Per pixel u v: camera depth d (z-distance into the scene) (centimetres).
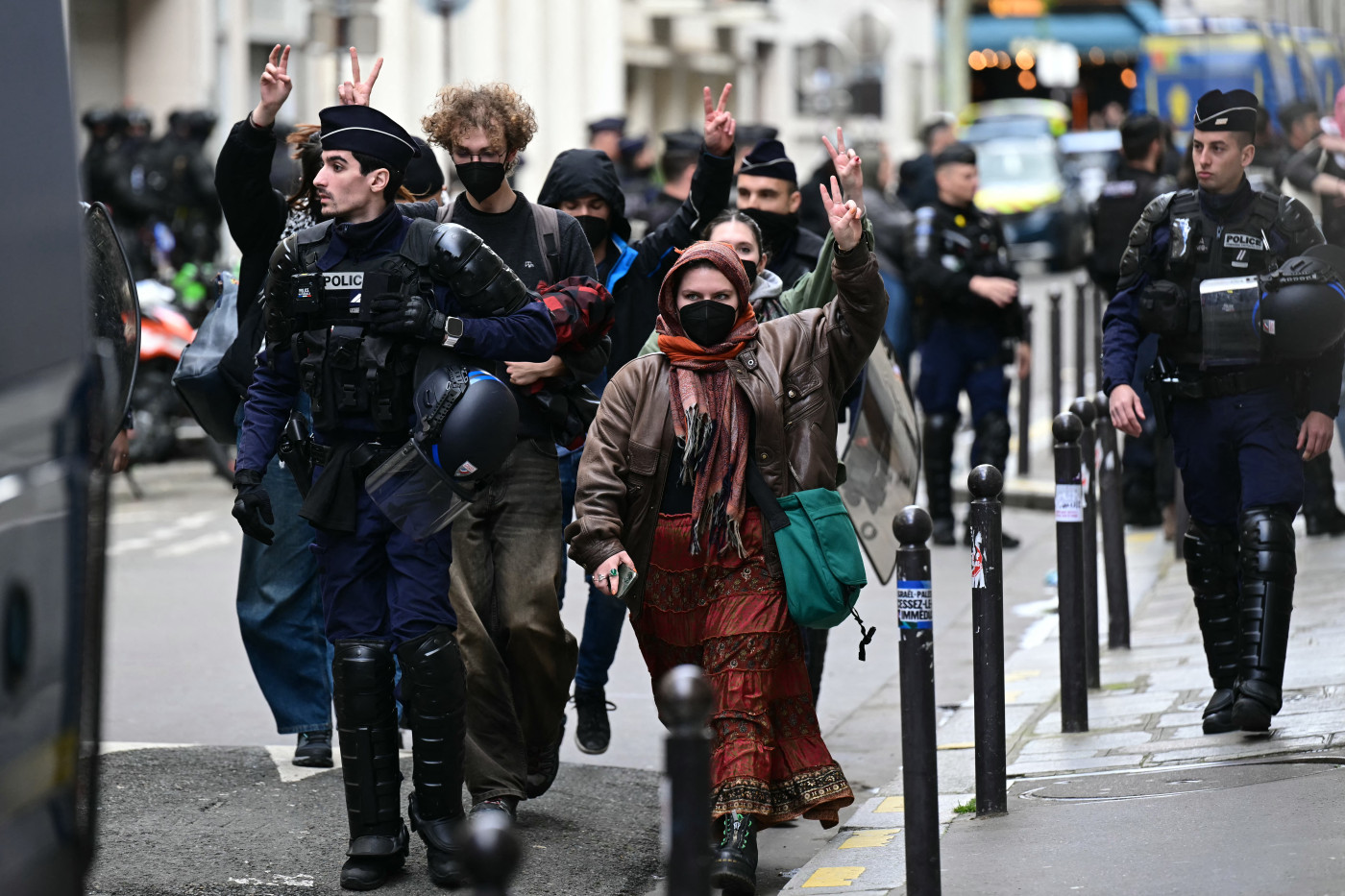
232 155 1235
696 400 1037
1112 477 1722
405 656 1062
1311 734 1266
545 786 1216
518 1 5872
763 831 1245
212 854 1135
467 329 1047
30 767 615
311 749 1355
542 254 1206
